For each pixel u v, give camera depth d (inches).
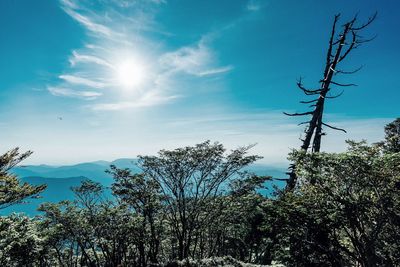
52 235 1195.9
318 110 959.6
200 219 1096.2
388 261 496.4
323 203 542.9
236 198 971.3
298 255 599.8
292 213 569.9
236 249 1459.2
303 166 556.1
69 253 1583.4
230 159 920.3
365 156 495.8
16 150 520.4
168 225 1190.3
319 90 974.4
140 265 1218.6
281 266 651.5
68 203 1222.9
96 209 1221.1
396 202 480.1
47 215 1206.9
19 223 737.0
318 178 531.5
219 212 1018.7
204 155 903.7
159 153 923.4
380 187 490.9
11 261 810.8
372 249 496.1
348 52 965.2
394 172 473.7
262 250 1205.1
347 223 532.1
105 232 1189.1
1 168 517.3
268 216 637.3
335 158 512.7
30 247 805.9
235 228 1194.6
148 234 1128.2
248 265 725.9
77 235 1240.8
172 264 712.4
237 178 971.9
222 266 705.0
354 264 592.1
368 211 510.3
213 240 1409.9
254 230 1070.4
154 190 1019.9
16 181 525.0
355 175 494.3
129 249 1457.9
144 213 1078.4
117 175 1007.0
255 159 941.8
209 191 954.1
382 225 515.5
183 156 908.6
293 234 602.5
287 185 828.6
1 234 671.8
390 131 922.1
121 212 1183.6
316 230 569.6
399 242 487.2
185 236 1013.2
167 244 1352.1
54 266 1604.3
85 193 1224.2
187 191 968.3
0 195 501.4
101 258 1590.8
